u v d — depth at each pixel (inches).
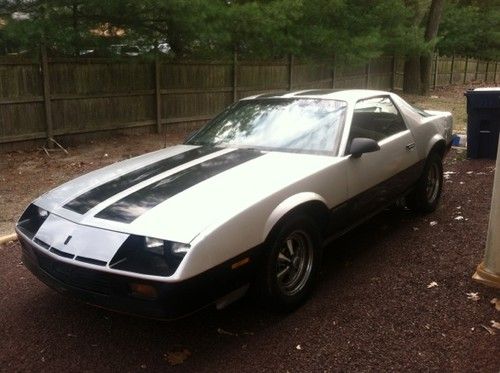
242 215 131.0
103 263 123.0
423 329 139.1
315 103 191.6
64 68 397.7
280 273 146.0
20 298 166.1
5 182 308.5
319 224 162.9
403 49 754.8
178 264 118.2
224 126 198.5
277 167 156.7
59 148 395.9
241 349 133.8
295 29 517.3
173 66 479.5
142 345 137.6
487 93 329.1
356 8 583.8
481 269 165.2
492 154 339.3
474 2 1274.6
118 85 438.6
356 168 173.6
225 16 410.6
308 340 136.3
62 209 142.7
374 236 211.3
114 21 390.3
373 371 122.2
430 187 237.8
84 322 150.3
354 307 152.6
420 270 176.1
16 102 370.9
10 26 337.7
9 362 131.0
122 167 169.0
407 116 219.3
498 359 124.6
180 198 136.0
